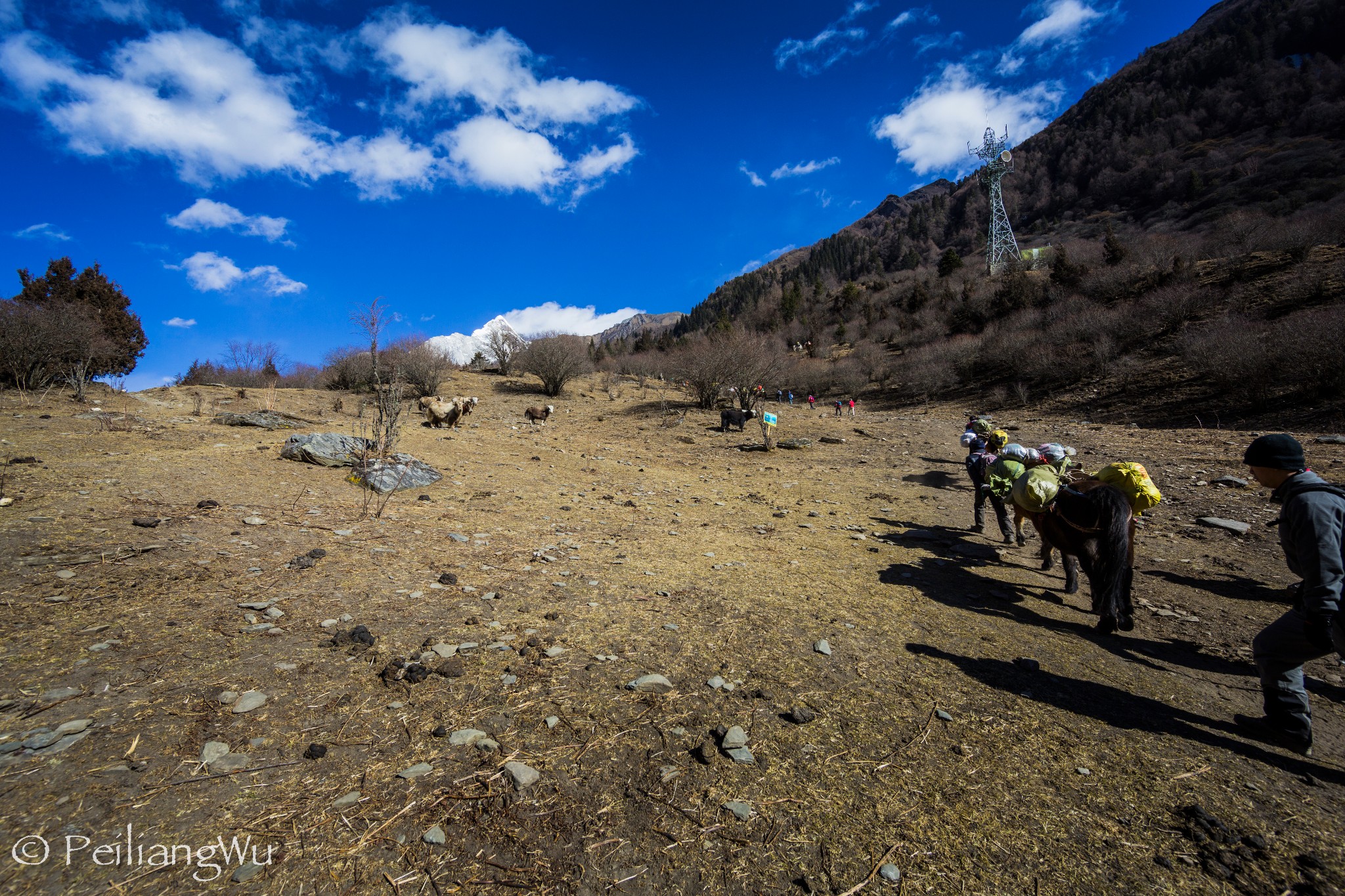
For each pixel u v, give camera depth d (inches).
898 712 120.3
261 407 712.4
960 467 518.6
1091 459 495.2
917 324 2397.9
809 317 3508.9
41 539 174.6
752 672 134.4
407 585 174.7
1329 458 419.8
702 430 774.5
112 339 789.9
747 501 370.0
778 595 188.5
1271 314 1048.8
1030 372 1333.7
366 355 1048.2
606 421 853.8
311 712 107.7
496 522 261.0
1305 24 5502.0
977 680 136.6
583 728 108.7
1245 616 194.2
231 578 163.9
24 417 434.6
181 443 366.3
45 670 110.7
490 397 1093.1
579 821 86.1
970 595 202.5
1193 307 1214.9
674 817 88.0
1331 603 103.3
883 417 1016.2
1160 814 92.9
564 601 172.6
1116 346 1233.4
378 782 91.2
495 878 75.5
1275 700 115.1
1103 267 1843.0
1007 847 84.4
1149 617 192.2
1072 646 162.7
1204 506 336.8
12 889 66.5
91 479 248.1
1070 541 185.2
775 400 1242.6
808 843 83.9
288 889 71.3
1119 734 116.7
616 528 272.7
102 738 93.7
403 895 72.0
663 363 1524.4
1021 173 7126.0
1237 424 769.6
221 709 105.1
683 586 192.7
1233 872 80.6
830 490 418.9
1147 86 6870.1
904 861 81.0
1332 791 101.7
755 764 100.9
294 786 88.5
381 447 338.3
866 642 154.9
